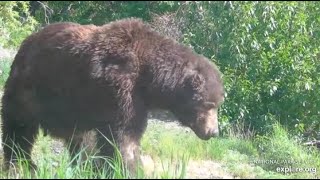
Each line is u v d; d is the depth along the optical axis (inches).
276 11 763.4
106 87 399.9
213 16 781.9
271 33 774.5
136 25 417.7
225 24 773.3
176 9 849.5
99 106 404.5
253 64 779.4
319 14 794.8
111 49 403.9
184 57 417.7
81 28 417.4
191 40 786.8
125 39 408.5
